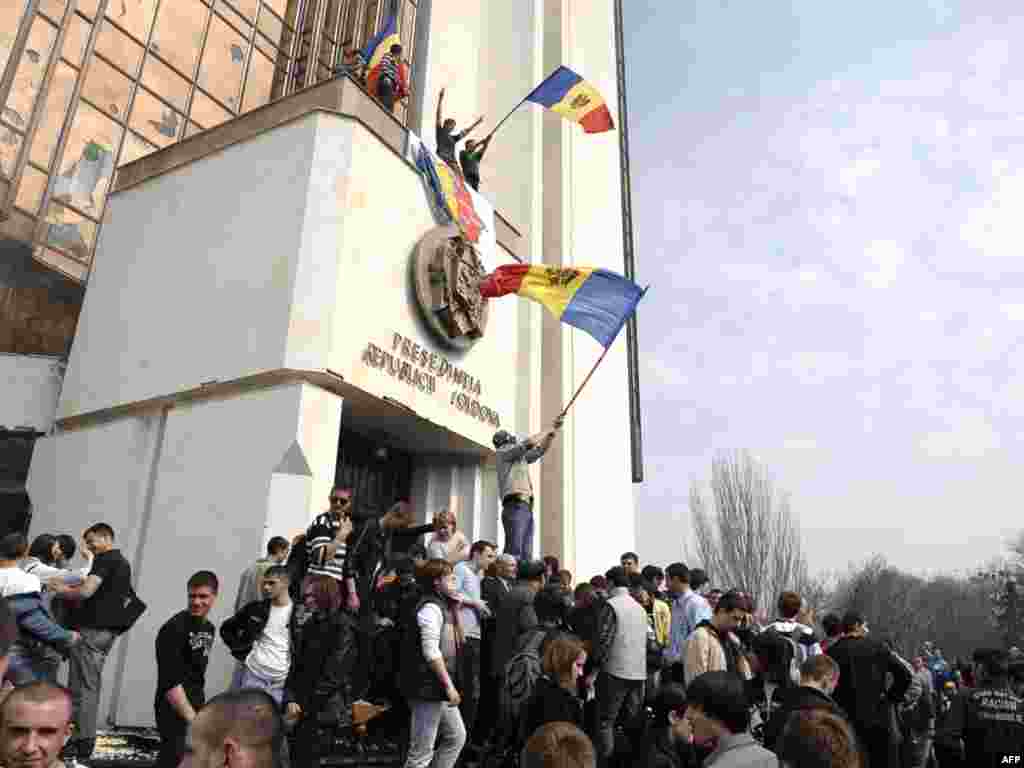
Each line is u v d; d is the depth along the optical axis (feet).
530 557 34.45
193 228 39.78
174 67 54.08
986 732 22.15
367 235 37.11
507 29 67.46
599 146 65.72
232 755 6.77
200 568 32.45
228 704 7.09
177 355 37.45
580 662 17.22
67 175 47.62
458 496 44.86
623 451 59.67
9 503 39.68
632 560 32.37
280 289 35.04
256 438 33.35
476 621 23.84
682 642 26.35
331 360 33.73
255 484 32.48
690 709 12.66
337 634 19.47
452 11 66.85
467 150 48.93
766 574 108.17
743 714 12.29
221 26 57.47
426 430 40.98
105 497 36.86
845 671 21.88
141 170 43.83
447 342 41.06
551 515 51.93
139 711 30.96
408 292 39.37
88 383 40.45
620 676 21.70
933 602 195.21
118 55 50.78
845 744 9.73
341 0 65.67
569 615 22.47
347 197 36.40
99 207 49.21
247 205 38.06
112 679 32.19
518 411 51.01
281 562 25.25
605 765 21.15
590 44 68.90
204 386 35.70
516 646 22.15
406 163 40.75
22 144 45.42
